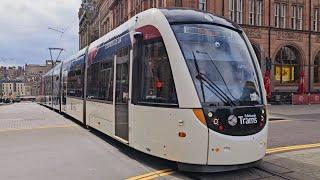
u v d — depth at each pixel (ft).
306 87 150.51
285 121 69.87
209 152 26.94
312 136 47.80
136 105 33.53
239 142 27.40
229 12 131.75
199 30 30.17
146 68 32.53
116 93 39.81
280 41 143.95
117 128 39.37
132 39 35.42
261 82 31.12
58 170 30.48
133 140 34.14
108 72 43.55
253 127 28.40
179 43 29.27
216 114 27.30
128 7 167.84
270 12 141.59
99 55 48.80
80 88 62.49
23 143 44.11
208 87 28.22
